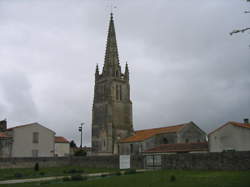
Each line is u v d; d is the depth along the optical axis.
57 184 23.78
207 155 35.38
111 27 99.12
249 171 30.92
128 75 95.75
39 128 63.53
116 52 96.81
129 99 94.00
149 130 80.50
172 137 69.56
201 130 73.56
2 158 48.22
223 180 22.31
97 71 96.00
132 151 75.38
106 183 23.19
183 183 21.52
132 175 30.22
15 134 60.38
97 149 87.75
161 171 35.06
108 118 86.81
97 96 93.12
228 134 48.56
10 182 26.73
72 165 54.62
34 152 61.91
